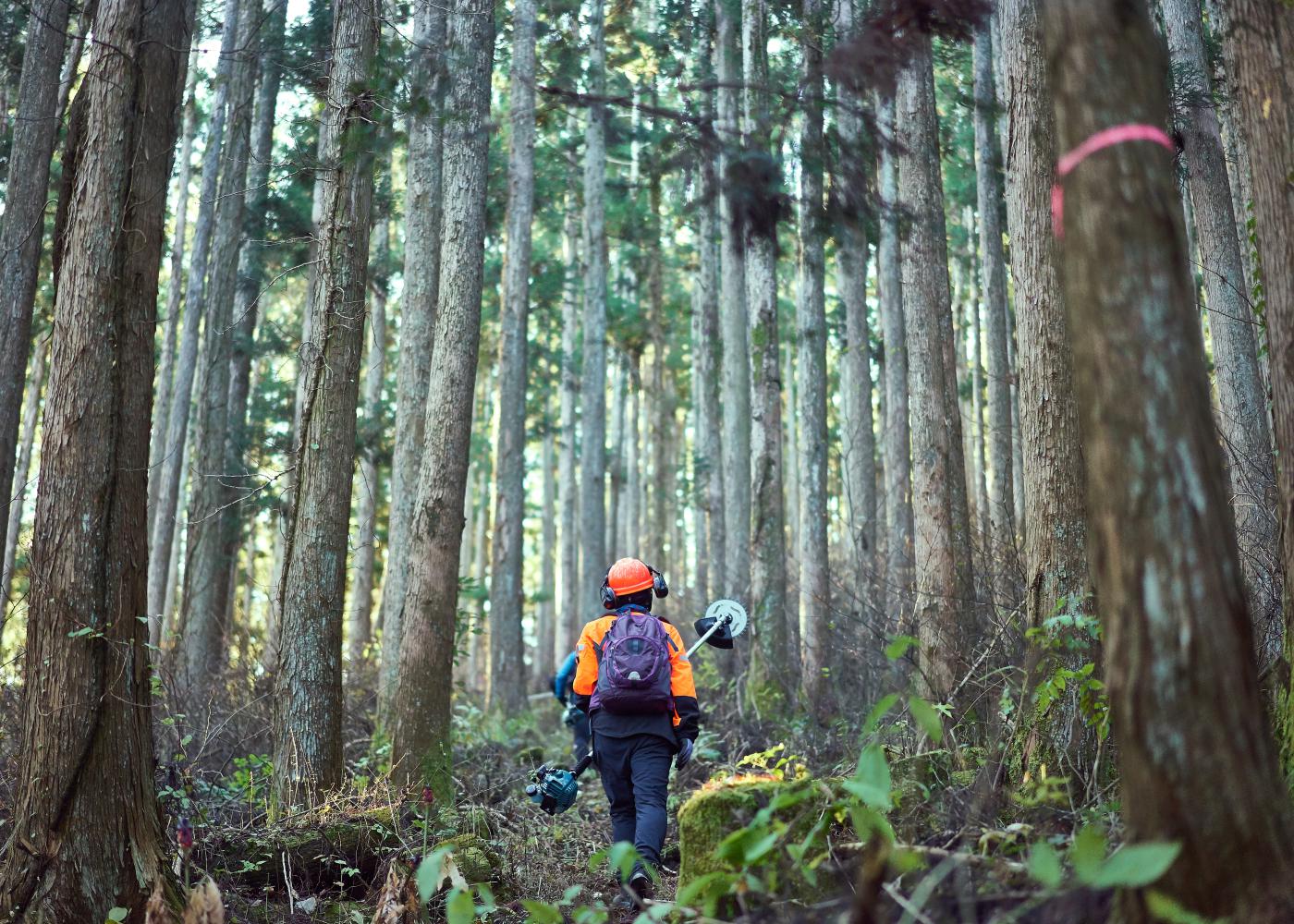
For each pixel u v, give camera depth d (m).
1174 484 2.06
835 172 4.55
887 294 13.52
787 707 10.51
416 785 6.36
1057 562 4.80
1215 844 2.04
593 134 17.06
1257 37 3.26
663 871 5.35
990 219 13.34
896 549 11.44
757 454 11.70
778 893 3.24
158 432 16.17
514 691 14.93
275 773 6.13
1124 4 2.22
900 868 2.61
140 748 4.13
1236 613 2.08
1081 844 2.16
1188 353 2.11
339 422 6.54
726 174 4.45
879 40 4.30
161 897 3.68
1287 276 3.15
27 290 8.06
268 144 14.95
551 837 6.45
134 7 4.43
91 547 4.07
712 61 14.48
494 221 19.38
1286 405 3.16
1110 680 2.16
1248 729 2.06
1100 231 2.16
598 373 16.62
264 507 15.23
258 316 17.42
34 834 3.90
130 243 4.33
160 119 4.49
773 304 11.95
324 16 12.38
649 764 5.03
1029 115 5.18
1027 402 5.04
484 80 6.83
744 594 13.66
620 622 5.23
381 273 17.80
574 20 8.42
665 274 29.36
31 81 8.28
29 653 4.05
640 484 29.62
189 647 12.19
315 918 4.71
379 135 6.23
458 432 7.05
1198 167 7.94
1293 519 3.16
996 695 5.24
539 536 41.34
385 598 10.64
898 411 13.24
